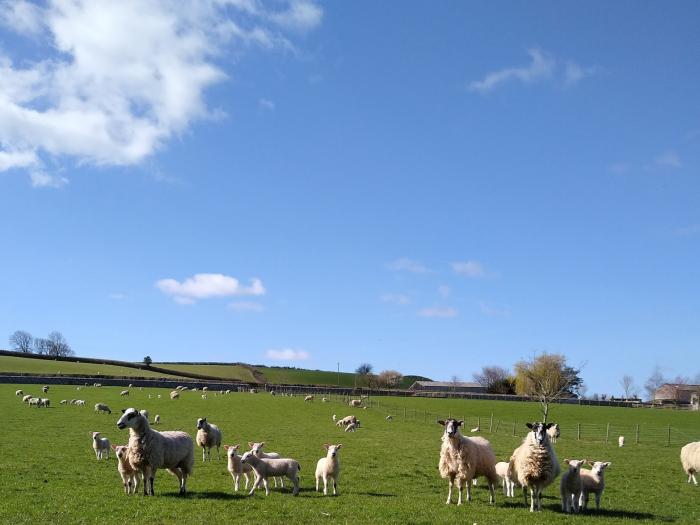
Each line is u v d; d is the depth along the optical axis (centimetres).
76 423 5259
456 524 1803
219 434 3484
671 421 9100
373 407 9369
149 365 17250
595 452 4375
